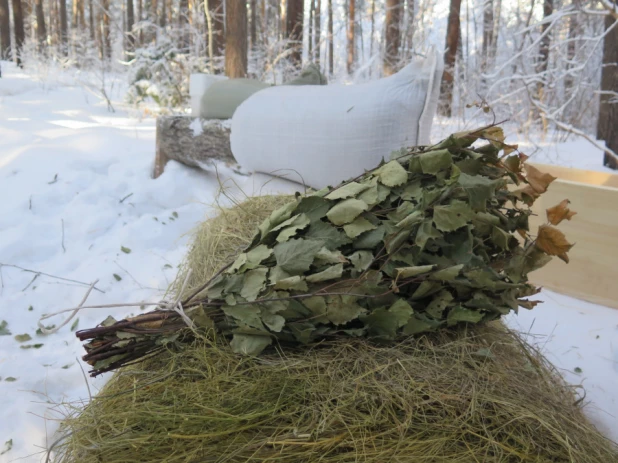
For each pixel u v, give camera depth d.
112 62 14.23
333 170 2.74
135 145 5.03
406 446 1.19
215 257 1.88
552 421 1.28
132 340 1.42
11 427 1.73
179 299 1.50
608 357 2.12
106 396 1.33
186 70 7.64
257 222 2.05
